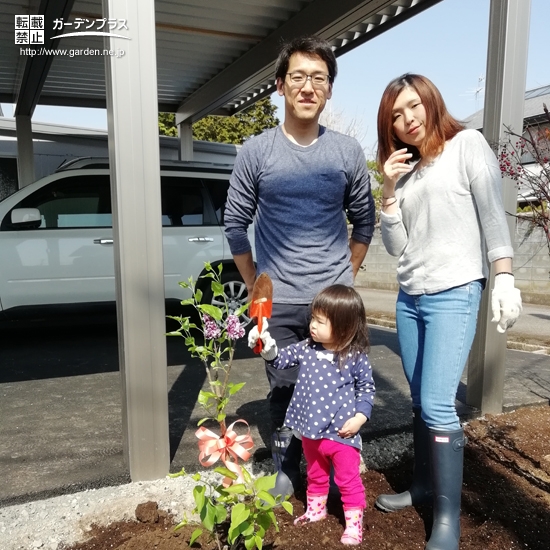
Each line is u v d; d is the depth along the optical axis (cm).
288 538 195
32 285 526
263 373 446
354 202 230
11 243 520
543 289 938
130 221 234
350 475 195
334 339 197
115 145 228
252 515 162
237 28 595
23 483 238
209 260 588
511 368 455
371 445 291
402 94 198
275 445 230
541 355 518
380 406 348
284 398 226
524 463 264
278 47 584
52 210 541
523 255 953
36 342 572
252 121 1769
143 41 228
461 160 192
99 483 241
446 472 189
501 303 178
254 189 220
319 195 214
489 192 186
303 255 216
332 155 214
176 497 231
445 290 194
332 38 561
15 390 395
